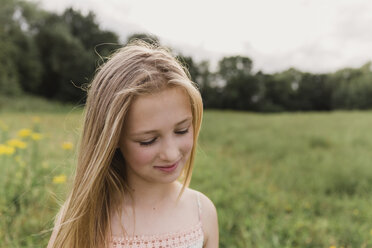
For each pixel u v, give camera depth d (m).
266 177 5.30
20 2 29.22
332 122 14.15
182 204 1.15
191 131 0.95
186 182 1.17
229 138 9.78
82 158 1.02
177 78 0.87
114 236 1.07
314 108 48.09
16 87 25.81
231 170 5.55
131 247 1.06
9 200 2.45
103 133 0.91
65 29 32.75
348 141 8.34
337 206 3.91
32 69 30.16
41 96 31.83
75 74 30.88
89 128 0.98
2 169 2.68
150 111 0.85
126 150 0.93
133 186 1.09
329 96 47.72
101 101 0.94
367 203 3.94
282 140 9.05
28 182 2.58
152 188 1.08
